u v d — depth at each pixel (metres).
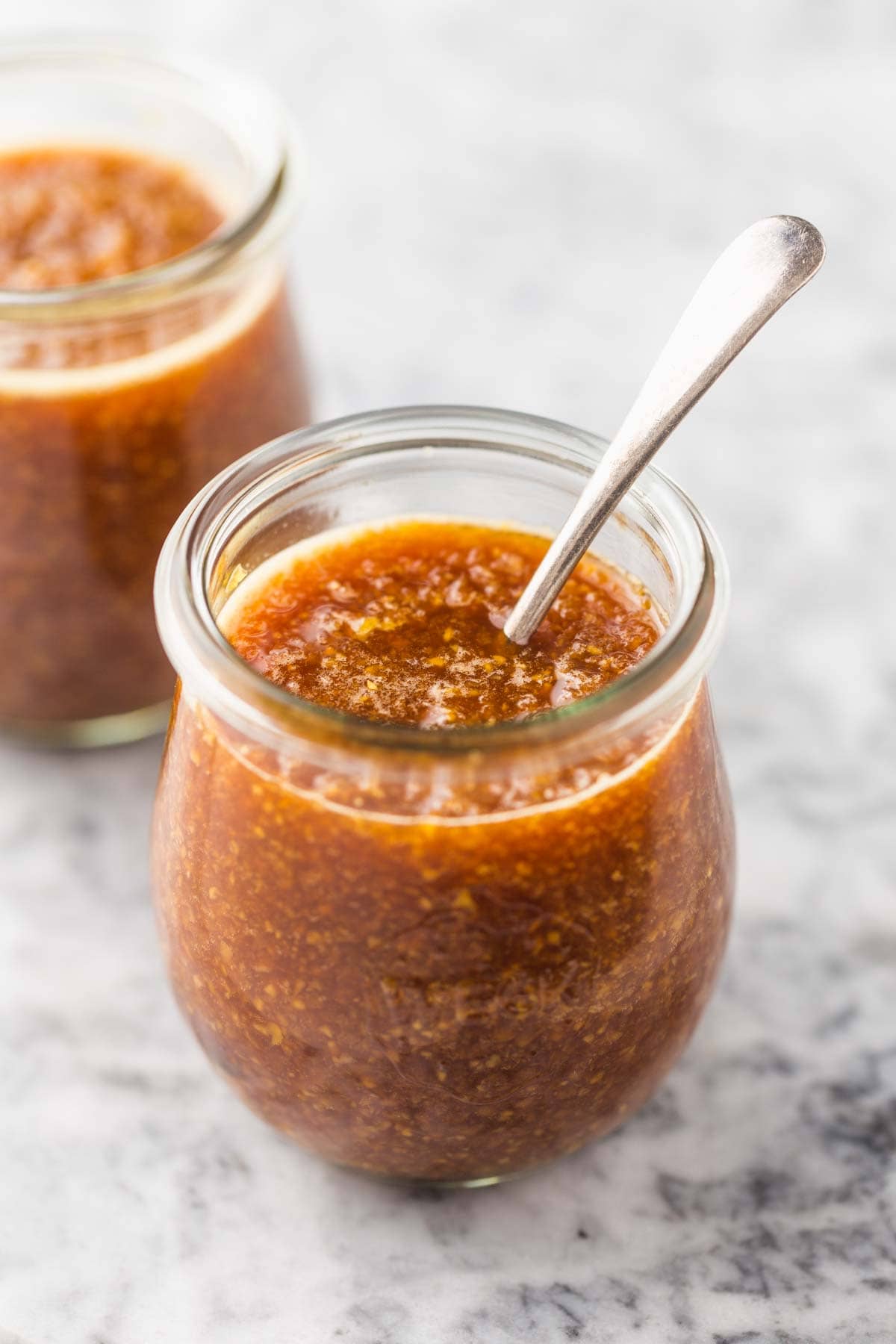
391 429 0.37
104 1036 0.40
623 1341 0.36
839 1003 0.41
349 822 0.33
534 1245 0.38
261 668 0.36
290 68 0.63
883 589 0.47
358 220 0.57
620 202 0.57
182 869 0.35
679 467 0.50
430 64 0.63
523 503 0.38
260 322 0.44
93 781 0.45
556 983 0.34
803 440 0.50
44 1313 0.37
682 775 0.35
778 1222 0.38
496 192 0.58
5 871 0.43
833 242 0.55
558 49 0.64
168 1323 0.37
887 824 0.43
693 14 0.65
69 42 0.47
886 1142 0.39
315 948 0.34
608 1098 0.36
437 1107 0.35
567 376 0.52
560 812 0.34
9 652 0.44
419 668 0.36
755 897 0.42
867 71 0.63
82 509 0.42
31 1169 0.39
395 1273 0.37
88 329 0.42
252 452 0.36
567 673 0.35
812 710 0.45
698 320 0.34
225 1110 0.39
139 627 0.44
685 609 0.34
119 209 0.46
